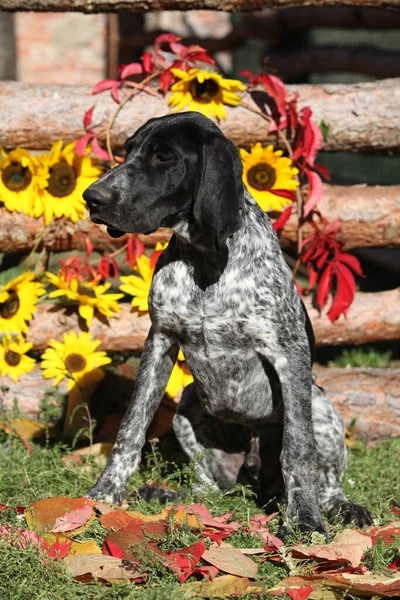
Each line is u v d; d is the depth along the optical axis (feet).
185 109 19.93
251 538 14.01
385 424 20.31
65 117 20.30
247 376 15.96
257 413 16.39
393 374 21.07
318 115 20.57
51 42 49.85
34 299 19.69
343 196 20.99
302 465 14.96
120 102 20.31
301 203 20.63
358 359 24.93
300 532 14.01
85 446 19.81
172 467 18.51
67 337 19.80
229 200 14.51
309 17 39.27
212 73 19.70
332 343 21.20
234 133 20.39
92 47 50.29
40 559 12.52
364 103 20.58
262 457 17.15
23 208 19.80
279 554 13.07
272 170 19.70
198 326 15.46
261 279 15.31
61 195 19.93
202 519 13.85
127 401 20.92
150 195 14.70
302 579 12.24
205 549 12.96
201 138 14.76
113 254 20.45
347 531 13.73
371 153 21.88
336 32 50.24
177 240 15.61
